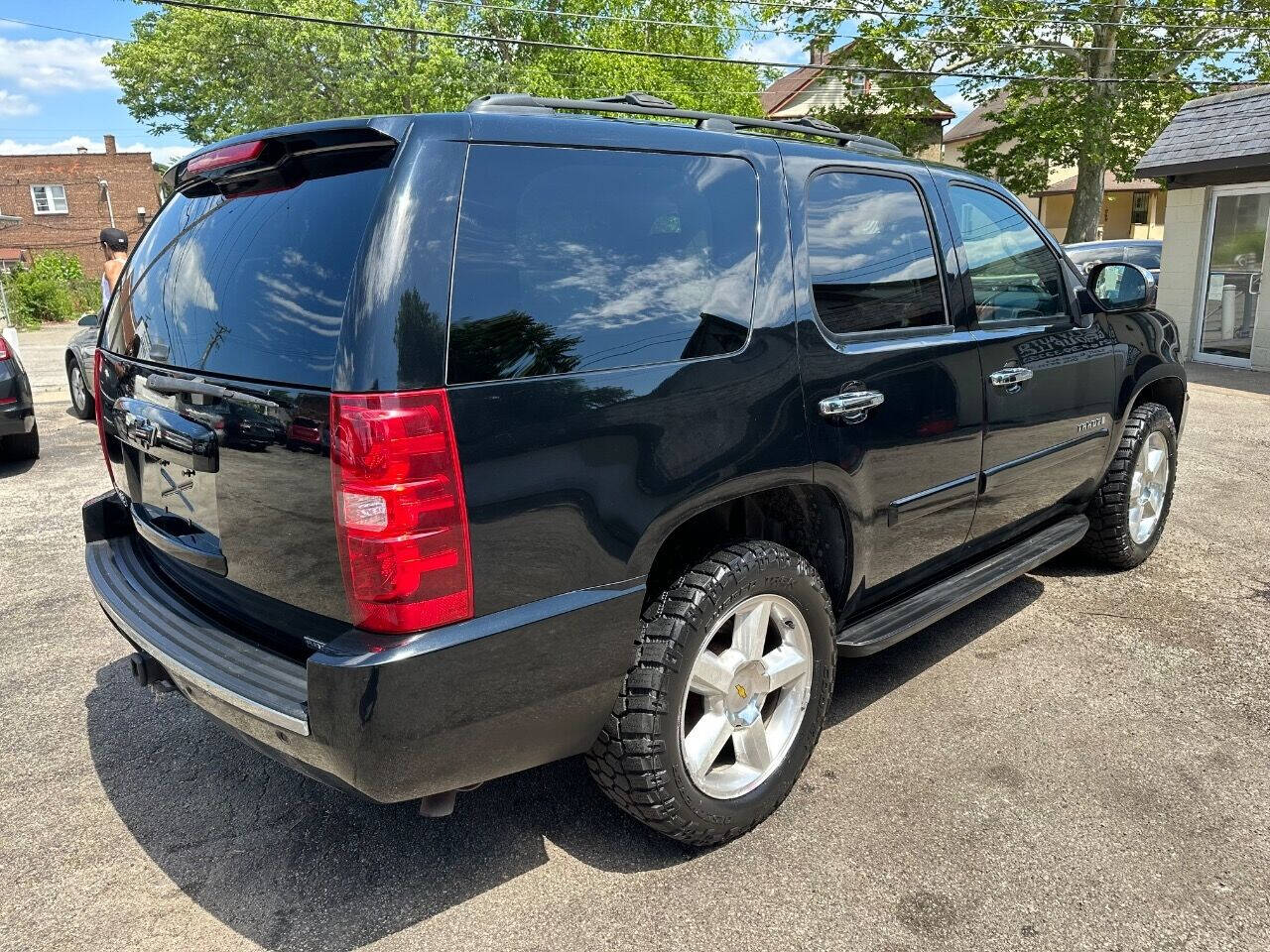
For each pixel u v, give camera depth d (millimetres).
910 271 3092
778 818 2691
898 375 2924
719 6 29156
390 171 1961
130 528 3062
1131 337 4305
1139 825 2627
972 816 2682
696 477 2316
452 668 1948
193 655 2223
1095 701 3350
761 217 2611
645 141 2395
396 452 1856
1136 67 24156
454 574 1942
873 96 26438
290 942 2244
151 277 2648
